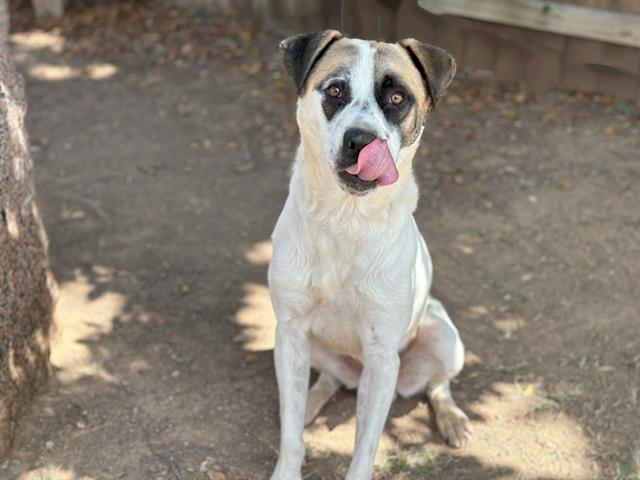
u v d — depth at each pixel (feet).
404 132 2.75
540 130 5.88
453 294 4.28
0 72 3.11
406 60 2.81
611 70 6.24
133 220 4.79
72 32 7.18
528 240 4.71
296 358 3.08
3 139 3.01
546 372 3.74
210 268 4.41
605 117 6.07
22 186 3.20
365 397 3.07
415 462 3.23
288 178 5.27
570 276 4.41
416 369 3.46
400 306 2.97
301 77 2.80
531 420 3.45
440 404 3.44
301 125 2.82
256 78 6.56
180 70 6.66
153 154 5.50
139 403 3.43
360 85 2.67
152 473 3.08
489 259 4.56
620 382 3.65
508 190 5.19
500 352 3.88
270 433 3.34
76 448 3.17
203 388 3.56
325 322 3.07
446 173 5.36
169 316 4.01
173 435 3.28
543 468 3.21
